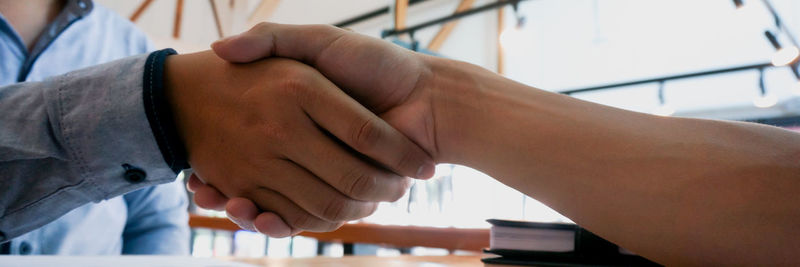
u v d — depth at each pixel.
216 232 2.88
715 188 0.53
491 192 2.83
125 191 0.62
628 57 4.02
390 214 2.55
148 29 3.63
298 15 4.70
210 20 3.61
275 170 0.61
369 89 0.64
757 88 3.43
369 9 4.80
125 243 0.96
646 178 0.55
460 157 0.64
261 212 0.63
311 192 0.62
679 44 3.78
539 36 4.45
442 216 2.55
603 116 0.59
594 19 4.17
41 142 0.60
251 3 4.33
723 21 3.55
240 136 0.61
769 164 0.52
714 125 0.56
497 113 0.62
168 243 0.96
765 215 0.51
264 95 0.60
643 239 0.55
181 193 1.02
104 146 0.60
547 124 0.60
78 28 0.89
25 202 0.60
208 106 0.62
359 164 0.61
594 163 0.57
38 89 0.61
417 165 0.62
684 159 0.54
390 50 0.64
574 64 4.28
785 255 0.51
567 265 0.63
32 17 0.86
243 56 0.61
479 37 4.72
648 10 3.90
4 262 0.54
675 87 3.79
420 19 4.94
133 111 0.60
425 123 0.64
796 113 3.30
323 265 0.60
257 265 0.59
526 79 4.53
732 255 0.52
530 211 2.64
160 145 0.61
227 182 0.63
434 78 0.65
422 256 0.74
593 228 0.57
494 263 0.64
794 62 2.38
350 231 1.46
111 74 0.61
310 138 0.60
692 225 0.53
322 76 0.61
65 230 0.85
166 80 0.62
